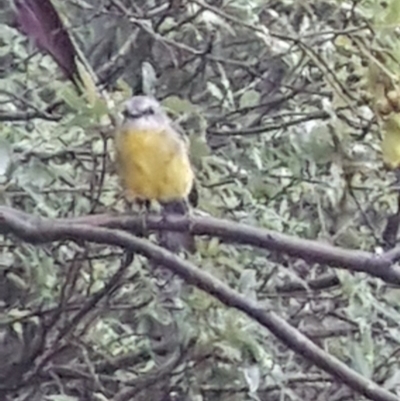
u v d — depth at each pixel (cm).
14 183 388
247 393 432
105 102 318
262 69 459
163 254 284
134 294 437
